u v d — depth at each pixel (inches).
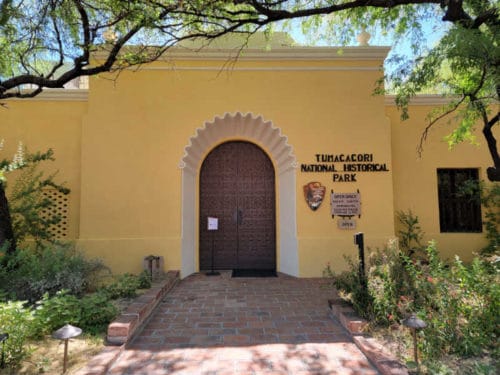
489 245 319.9
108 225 293.0
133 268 289.6
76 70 200.7
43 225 295.9
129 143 300.7
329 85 312.8
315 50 309.1
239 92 309.9
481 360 127.8
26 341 147.7
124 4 190.9
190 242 310.8
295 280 285.1
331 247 297.9
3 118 313.0
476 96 218.5
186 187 306.5
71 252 247.4
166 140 302.8
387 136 309.7
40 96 314.2
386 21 242.8
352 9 226.1
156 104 304.8
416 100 334.6
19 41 215.5
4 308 129.5
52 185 291.0
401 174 331.3
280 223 325.7
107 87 303.6
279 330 174.6
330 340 161.9
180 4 189.8
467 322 142.6
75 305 165.6
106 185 296.5
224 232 331.0
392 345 146.0
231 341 161.3
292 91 311.6
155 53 225.5
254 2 189.6
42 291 194.4
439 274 156.6
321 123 309.6
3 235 233.1
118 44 201.0
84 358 135.6
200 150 324.2
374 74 314.0
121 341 152.0
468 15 197.6
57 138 313.9
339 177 305.0
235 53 309.1
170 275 271.1
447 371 118.2
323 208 302.2
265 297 235.0
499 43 174.7
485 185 325.4
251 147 336.8
